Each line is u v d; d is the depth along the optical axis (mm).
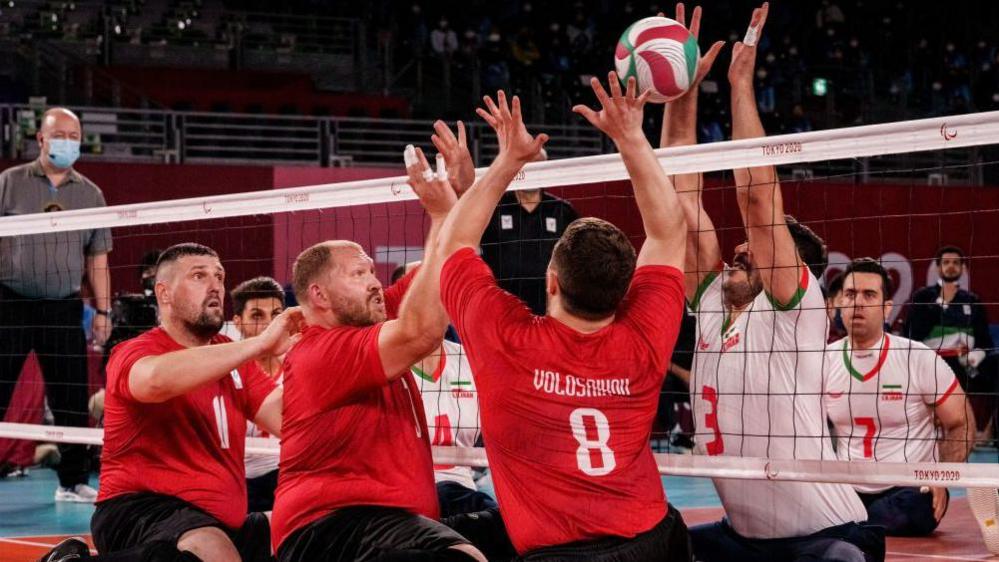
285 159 16609
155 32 18828
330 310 3676
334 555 3512
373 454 3586
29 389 9602
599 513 2936
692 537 4410
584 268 2943
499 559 4383
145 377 3828
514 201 7242
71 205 7781
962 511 7180
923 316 9906
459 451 4449
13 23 17906
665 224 3143
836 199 12023
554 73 19484
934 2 22656
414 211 10570
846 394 5914
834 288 6516
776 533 4207
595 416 2969
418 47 19578
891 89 20562
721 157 3977
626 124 3070
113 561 3764
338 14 20328
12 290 7535
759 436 4098
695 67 3533
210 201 5227
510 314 3039
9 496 8273
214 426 4195
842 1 22344
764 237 4062
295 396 3615
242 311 5637
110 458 4164
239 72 18391
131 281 10086
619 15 21250
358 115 17562
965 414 5684
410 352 3412
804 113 19578
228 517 4195
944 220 12305
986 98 20828
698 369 4418
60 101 15719
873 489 6012
